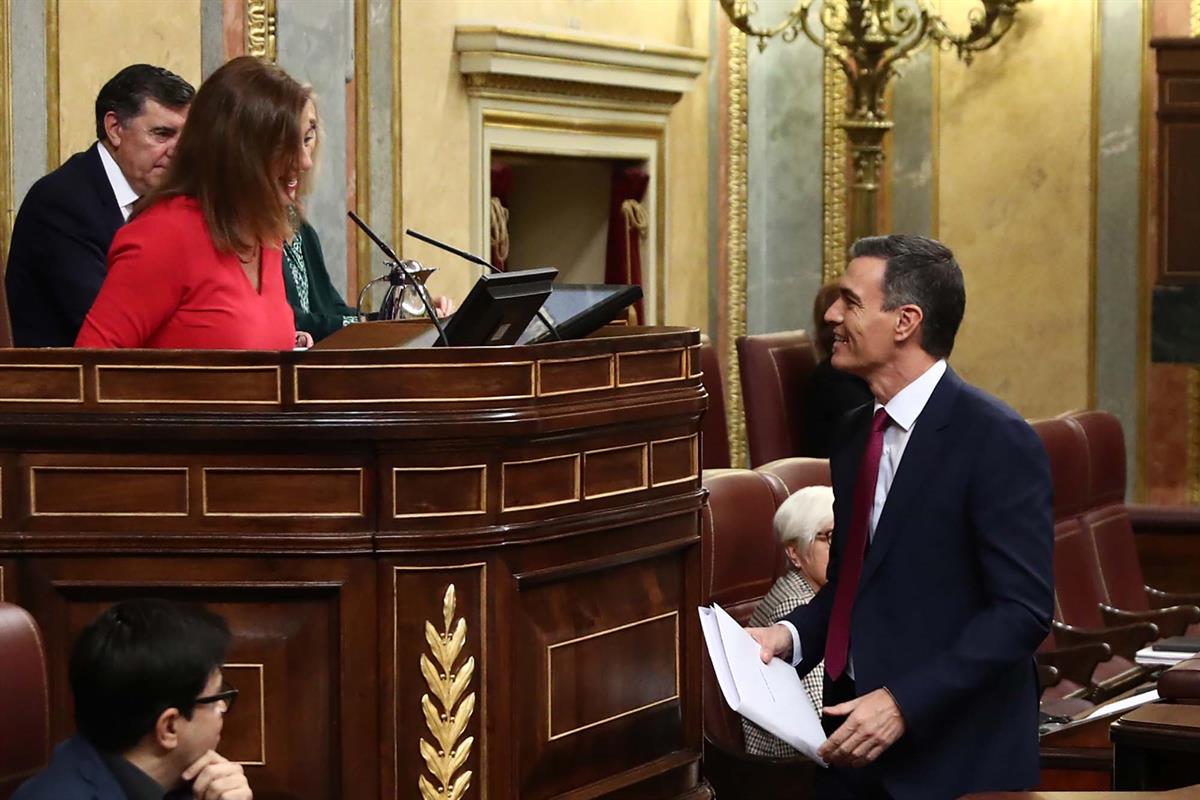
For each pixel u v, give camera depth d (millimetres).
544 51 11109
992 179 13531
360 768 4488
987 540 4672
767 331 14016
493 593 4531
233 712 4508
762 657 4957
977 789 4707
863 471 4934
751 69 13703
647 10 12469
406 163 10336
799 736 4645
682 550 5273
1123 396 13273
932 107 13641
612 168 12391
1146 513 12461
